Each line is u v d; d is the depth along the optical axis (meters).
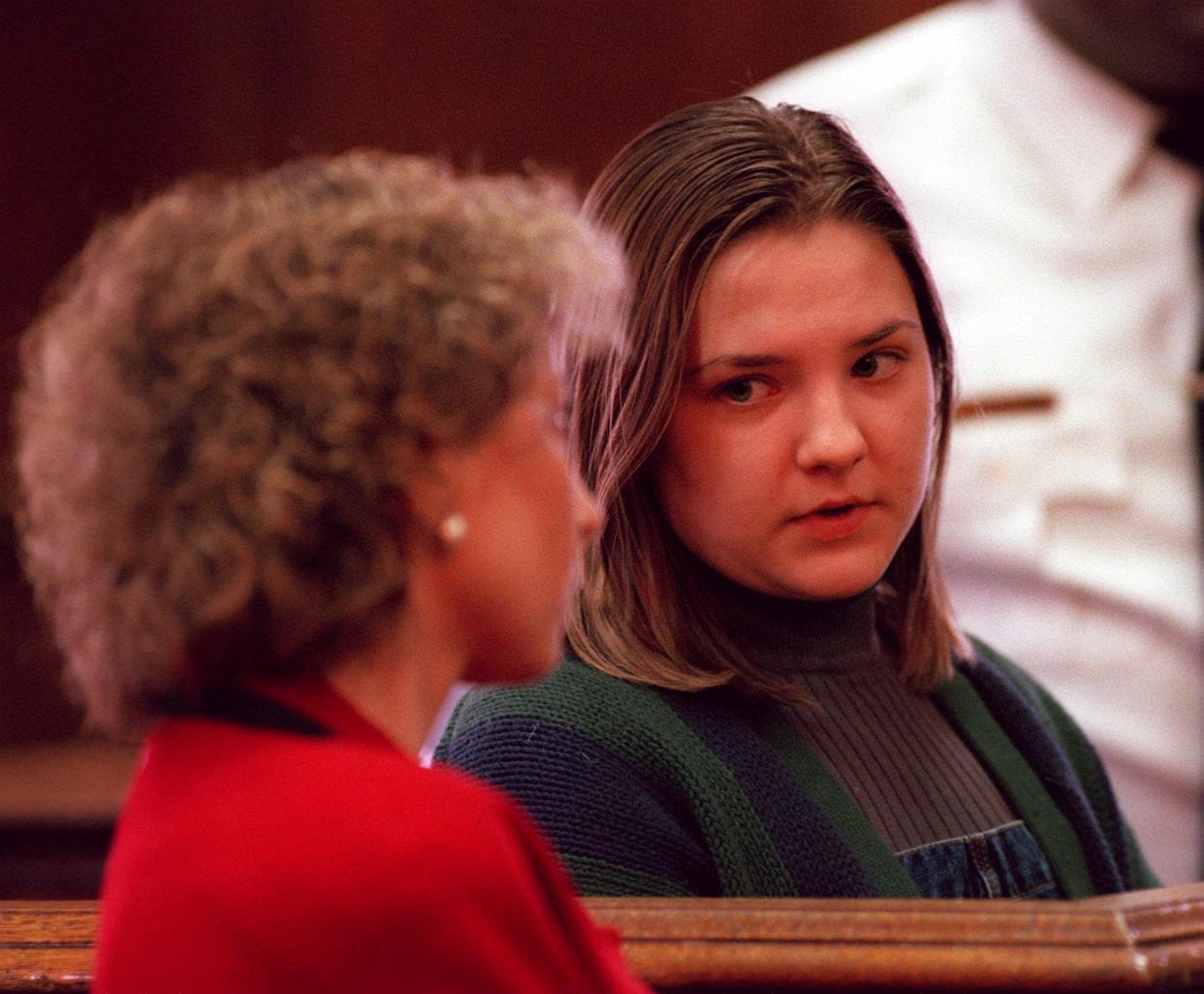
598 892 3.59
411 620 2.67
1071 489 9.39
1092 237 9.60
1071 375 9.46
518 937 2.43
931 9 13.30
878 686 4.30
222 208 2.70
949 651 4.47
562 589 2.83
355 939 2.34
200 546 2.48
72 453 2.63
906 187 9.92
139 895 2.44
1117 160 9.59
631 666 3.92
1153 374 9.50
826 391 3.83
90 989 3.16
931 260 9.86
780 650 4.12
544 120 14.26
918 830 4.07
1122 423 9.41
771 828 3.73
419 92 14.44
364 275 2.56
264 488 2.46
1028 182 9.70
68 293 2.85
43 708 13.68
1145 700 9.38
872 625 4.34
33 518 2.75
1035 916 3.01
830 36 13.56
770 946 3.05
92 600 2.64
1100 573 9.37
